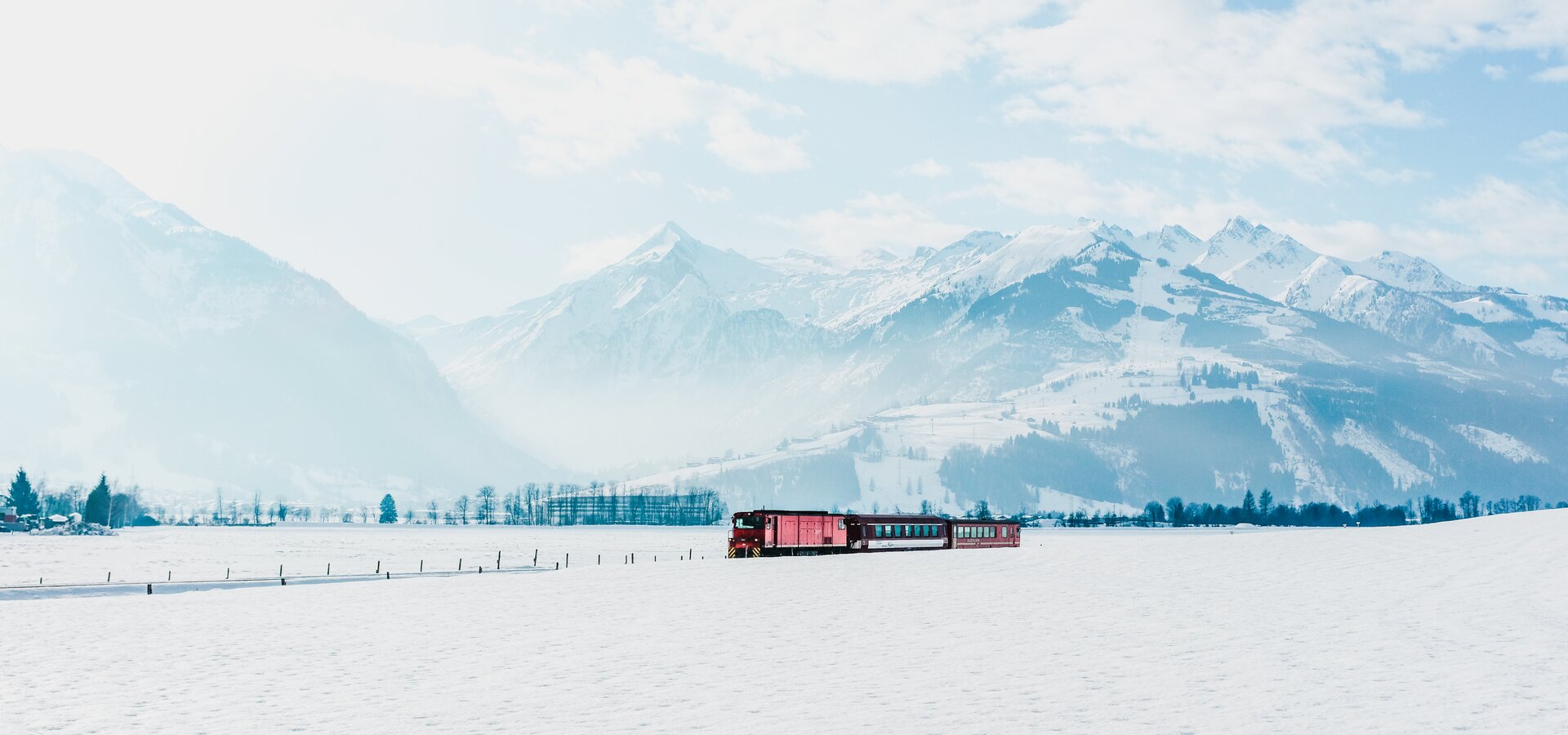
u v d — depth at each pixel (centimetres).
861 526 12925
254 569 13200
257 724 2717
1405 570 7162
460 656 3866
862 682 3250
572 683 3275
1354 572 7094
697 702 2967
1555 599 5200
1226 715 2705
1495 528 12619
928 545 13938
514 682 3300
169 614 5516
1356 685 3067
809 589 6669
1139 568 8100
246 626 4912
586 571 9531
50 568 13412
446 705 2947
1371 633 4116
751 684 3228
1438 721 2598
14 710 2908
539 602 6025
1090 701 2914
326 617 5278
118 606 6100
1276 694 2958
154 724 2720
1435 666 3356
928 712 2797
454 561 15450
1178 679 3209
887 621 4828
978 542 14750
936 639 4172
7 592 8562
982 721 2686
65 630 4750
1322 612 4838
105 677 3438
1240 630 4284
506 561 15488
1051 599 5666
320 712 2861
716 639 4256
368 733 2617
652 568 9912
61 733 2631
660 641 4225
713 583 7325
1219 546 11538
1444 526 15062
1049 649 3859
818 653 3869
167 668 3616
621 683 3272
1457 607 4934
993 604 5466
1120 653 3756
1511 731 2495
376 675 3456
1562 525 12400
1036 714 2759
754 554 11562
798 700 2980
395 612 5541
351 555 17650
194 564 14412
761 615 5147
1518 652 3600
